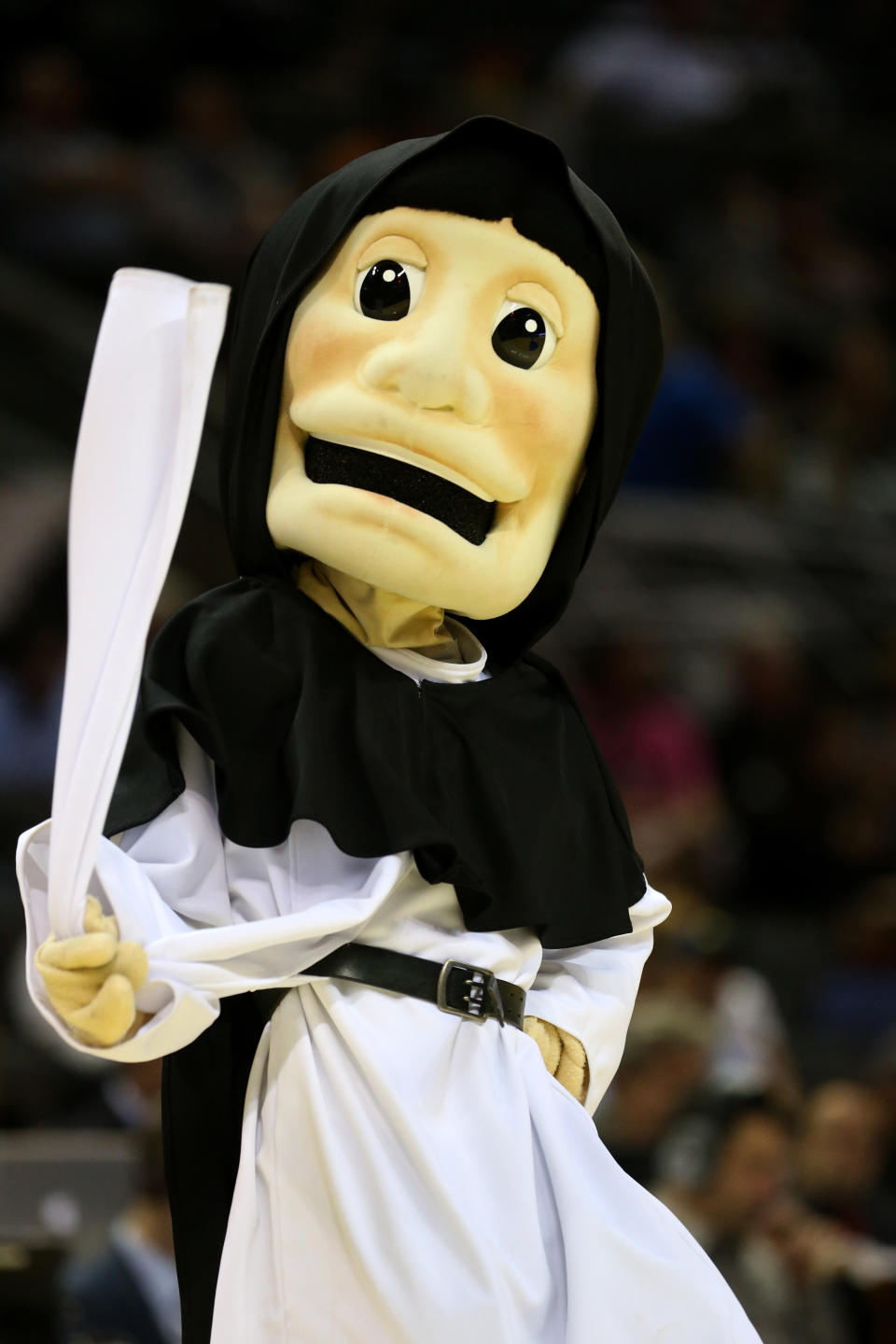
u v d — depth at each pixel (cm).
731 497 2439
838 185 2933
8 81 2541
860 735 2091
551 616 534
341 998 476
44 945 433
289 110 2723
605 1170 489
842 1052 1634
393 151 504
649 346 530
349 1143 466
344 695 491
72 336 1922
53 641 1844
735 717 2047
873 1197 1215
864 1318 1080
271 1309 461
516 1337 450
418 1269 451
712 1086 1170
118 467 454
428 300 491
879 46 3203
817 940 1836
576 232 502
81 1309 948
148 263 2184
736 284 2688
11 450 1959
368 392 480
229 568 1553
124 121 2584
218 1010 445
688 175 2758
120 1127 1275
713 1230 1106
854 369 2692
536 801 506
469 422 485
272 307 503
